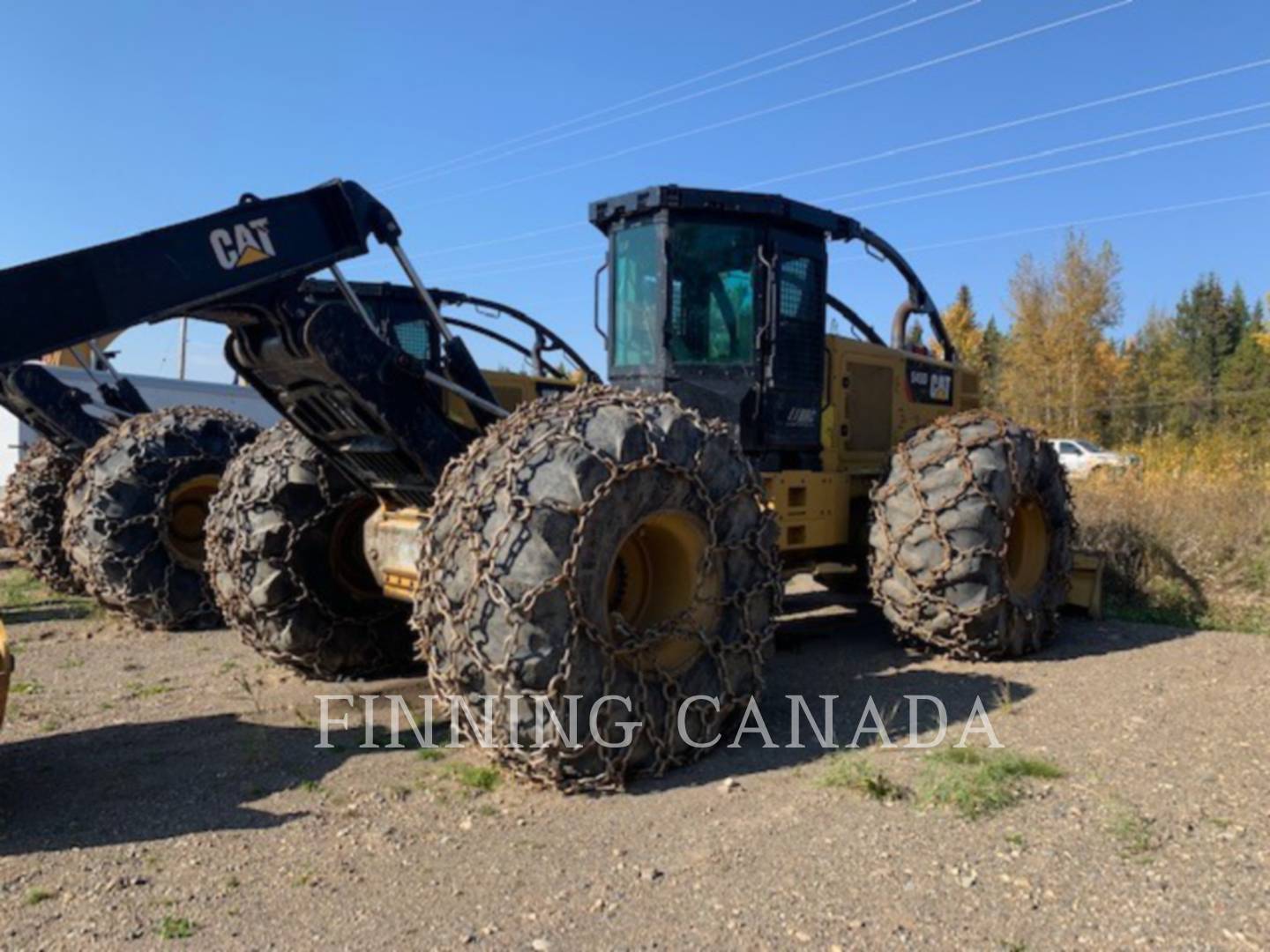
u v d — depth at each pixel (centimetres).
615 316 598
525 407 385
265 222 382
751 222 578
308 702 486
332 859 300
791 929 253
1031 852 294
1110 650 590
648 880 283
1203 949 239
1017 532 591
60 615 750
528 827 325
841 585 750
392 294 865
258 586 496
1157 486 1062
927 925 253
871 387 689
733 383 571
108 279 341
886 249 710
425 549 361
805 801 342
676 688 379
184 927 257
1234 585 798
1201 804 331
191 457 687
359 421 428
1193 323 6347
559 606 341
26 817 336
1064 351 3906
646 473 366
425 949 246
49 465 838
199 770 383
